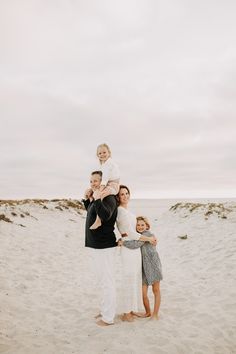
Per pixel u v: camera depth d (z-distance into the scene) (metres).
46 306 5.09
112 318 4.35
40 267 7.58
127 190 4.68
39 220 14.12
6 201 17.23
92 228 4.34
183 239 11.31
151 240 4.53
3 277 6.40
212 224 12.84
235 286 5.84
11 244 9.10
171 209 22.25
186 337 3.97
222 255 8.18
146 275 4.50
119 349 3.67
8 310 4.78
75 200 24.55
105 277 4.41
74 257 9.11
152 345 3.76
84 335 4.07
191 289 5.91
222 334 4.05
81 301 5.34
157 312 4.48
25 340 3.88
